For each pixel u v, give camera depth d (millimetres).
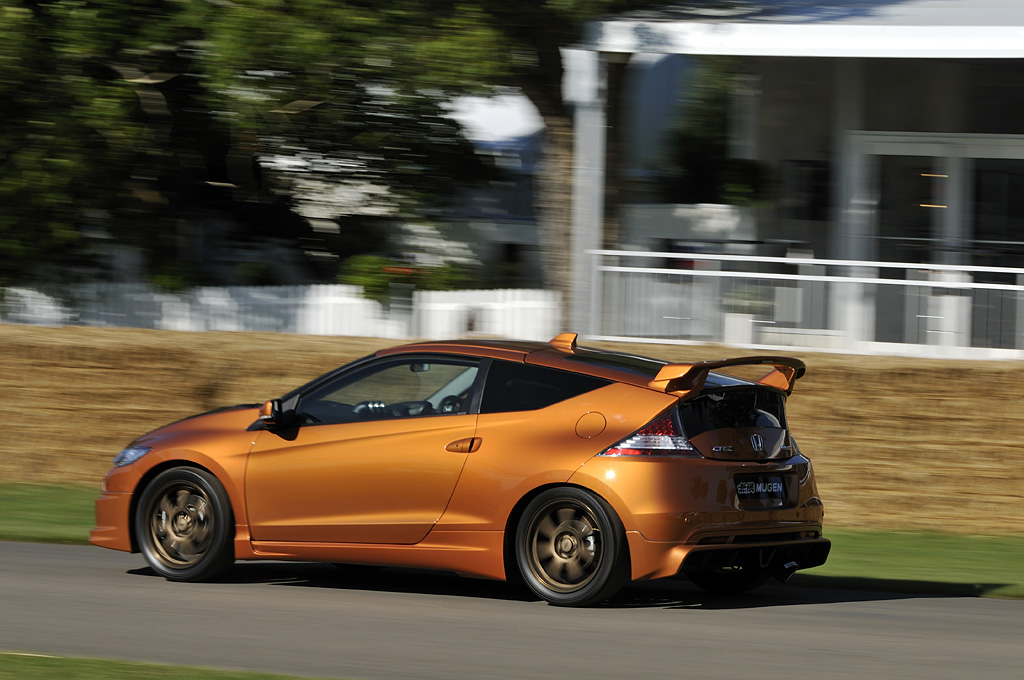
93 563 14445
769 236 29266
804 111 29000
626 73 27062
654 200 29359
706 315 22172
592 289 22562
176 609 11875
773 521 12305
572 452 11914
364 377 13141
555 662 10000
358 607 12164
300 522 12898
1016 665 10281
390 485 12547
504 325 25094
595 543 11828
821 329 22000
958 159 28438
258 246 31125
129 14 26219
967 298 21891
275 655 10117
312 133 28219
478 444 12289
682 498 11703
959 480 17906
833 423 18422
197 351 20859
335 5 24406
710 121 29016
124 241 28438
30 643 10406
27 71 25875
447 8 24578
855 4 25844
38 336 21469
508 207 31234
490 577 12242
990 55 21641
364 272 26297
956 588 13852
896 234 28766
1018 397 17781
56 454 20984
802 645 10797
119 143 26656
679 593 13367
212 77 25297
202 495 13227
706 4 25172
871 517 18125
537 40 24625
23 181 26406
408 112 27844
